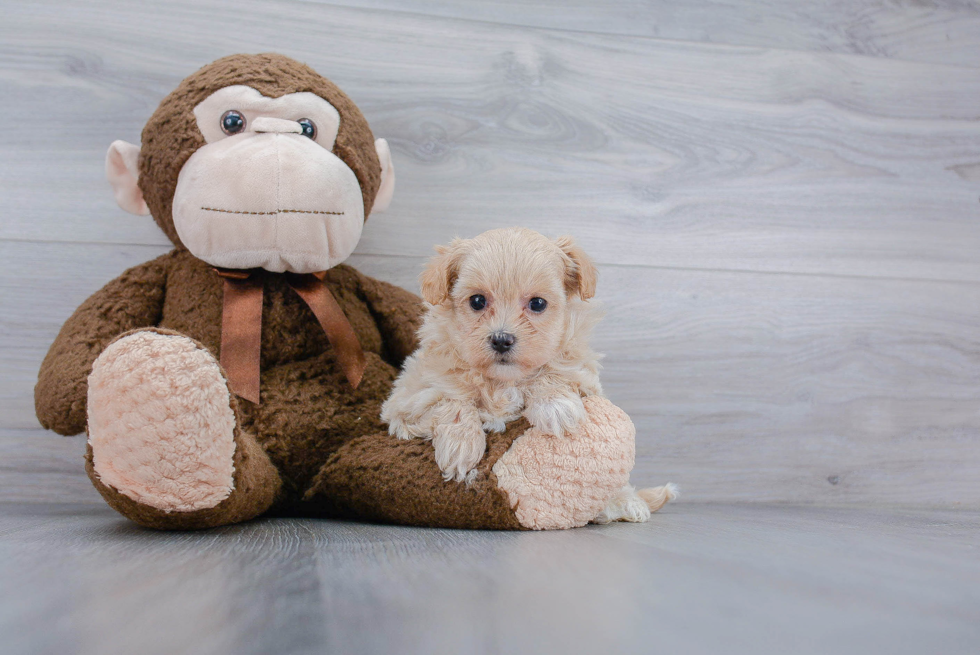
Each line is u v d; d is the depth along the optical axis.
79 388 1.14
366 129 1.37
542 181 1.70
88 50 1.53
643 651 0.50
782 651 0.50
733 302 1.77
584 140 1.72
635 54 1.74
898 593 0.65
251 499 1.04
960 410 1.83
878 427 1.80
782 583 0.68
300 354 1.33
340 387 1.29
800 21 1.82
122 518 1.17
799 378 1.78
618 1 1.74
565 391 1.12
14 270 1.50
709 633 0.53
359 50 1.63
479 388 1.12
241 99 1.21
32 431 1.49
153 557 0.77
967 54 1.87
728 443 1.74
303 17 1.60
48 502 1.49
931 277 1.85
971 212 1.88
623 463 1.10
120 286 1.31
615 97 1.73
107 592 0.62
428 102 1.66
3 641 0.50
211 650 0.49
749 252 1.78
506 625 0.55
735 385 1.75
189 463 0.90
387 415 1.22
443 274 1.11
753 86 1.79
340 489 1.16
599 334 1.71
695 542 0.93
